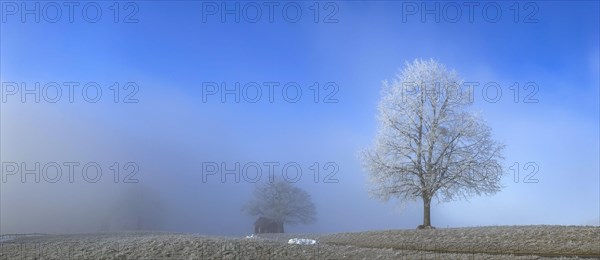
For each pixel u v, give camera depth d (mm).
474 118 33781
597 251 19422
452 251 21156
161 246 19672
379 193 34812
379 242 25234
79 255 18391
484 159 33500
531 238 22641
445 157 33750
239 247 19719
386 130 34781
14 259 18328
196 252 18578
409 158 34219
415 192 33938
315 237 31156
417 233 27047
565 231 23453
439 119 34000
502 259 18547
